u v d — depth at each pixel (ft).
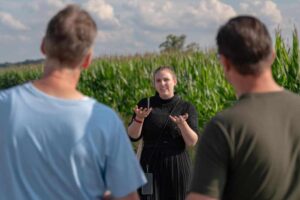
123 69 62.80
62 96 7.38
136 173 7.59
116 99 61.82
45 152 7.21
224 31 7.61
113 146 7.41
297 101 7.63
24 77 102.32
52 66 7.43
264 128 7.35
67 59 7.34
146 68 61.36
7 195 7.27
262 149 7.29
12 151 7.23
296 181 7.34
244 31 7.45
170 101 17.79
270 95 7.57
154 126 17.43
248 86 7.65
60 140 7.23
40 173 7.23
